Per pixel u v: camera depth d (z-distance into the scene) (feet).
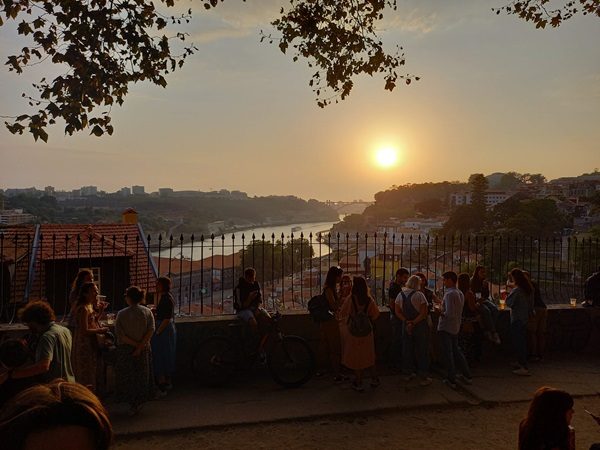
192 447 18.12
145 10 25.31
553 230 167.02
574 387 24.57
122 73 25.21
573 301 31.76
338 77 30.45
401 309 24.82
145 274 57.06
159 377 23.04
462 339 27.43
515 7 31.45
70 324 22.08
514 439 18.98
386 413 21.40
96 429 3.34
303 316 27.32
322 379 25.62
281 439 18.79
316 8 29.01
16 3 23.15
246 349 24.82
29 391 3.52
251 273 25.29
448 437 19.11
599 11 30.35
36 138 23.44
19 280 48.42
